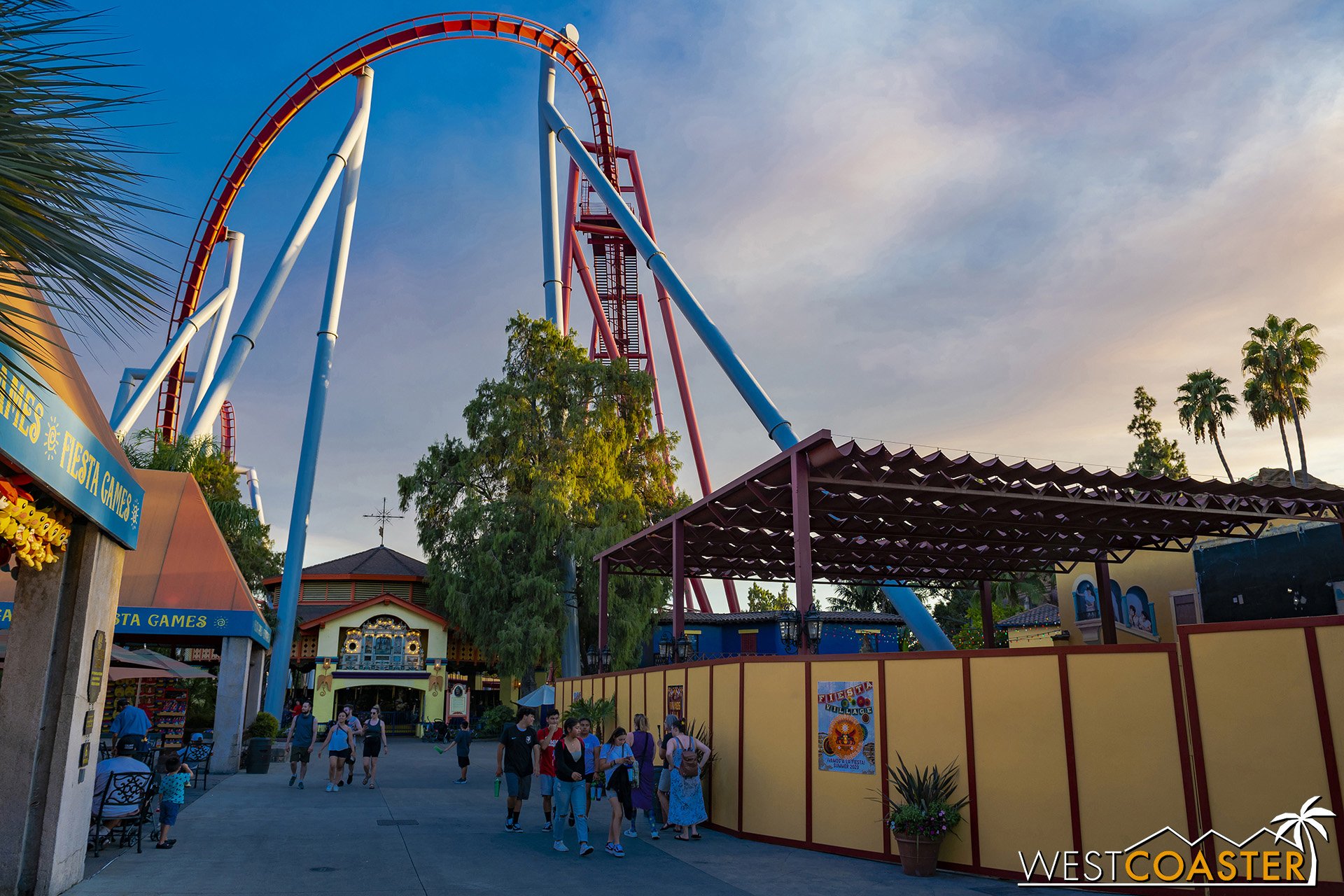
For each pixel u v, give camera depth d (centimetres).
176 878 972
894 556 2845
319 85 4356
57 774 868
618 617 3881
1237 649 891
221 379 3825
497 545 3822
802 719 1278
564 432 4162
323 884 957
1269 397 5103
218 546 2300
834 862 1144
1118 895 962
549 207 4906
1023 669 1067
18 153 390
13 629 875
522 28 4831
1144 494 1925
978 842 1059
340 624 4147
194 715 3091
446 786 2020
